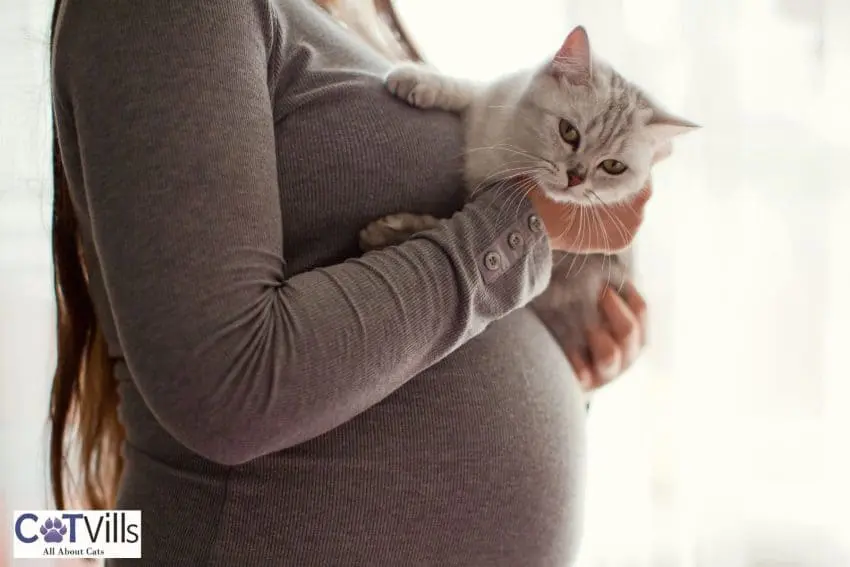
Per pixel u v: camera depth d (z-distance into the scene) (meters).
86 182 0.61
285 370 0.60
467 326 0.69
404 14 1.42
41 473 1.27
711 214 1.43
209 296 0.59
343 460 0.71
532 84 1.05
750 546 1.49
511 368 0.80
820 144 1.43
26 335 1.27
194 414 0.59
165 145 0.59
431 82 0.88
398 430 0.72
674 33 1.39
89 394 0.96
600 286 1.11
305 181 0.73
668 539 1.46
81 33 0.61
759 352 1.46
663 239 1.41
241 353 0.59
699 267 1.44
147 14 0.60
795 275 1.45
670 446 1.44
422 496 0.73
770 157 1.44
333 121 0.75
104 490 1.01
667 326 1.42
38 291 1.27
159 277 0.58
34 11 1.18
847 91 1.42
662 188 1.40
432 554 0.74
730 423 1.47
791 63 1.42
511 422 0.77
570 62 1.04
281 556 0.70
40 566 1.27
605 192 1.04
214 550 0.71
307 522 0.70
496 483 0.76
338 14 1.06
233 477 0.71
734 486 1.49
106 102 0.60
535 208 0.74
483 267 0.70
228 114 0.61
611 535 1.46
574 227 0.87
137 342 0.59
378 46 1.08
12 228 1.24
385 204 0.77
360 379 0.63
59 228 0.88
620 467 1.45
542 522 0.80
